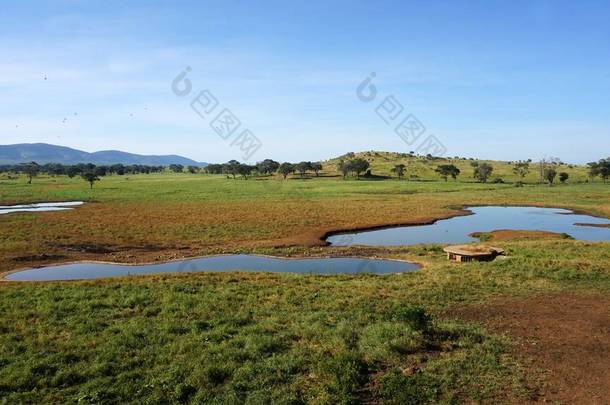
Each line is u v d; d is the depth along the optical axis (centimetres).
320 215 6256
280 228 5100
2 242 4122
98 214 6419
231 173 18750
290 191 10850
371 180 15075
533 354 1294
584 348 1335
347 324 1535
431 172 17712
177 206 7525
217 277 2486
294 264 3250
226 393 1064
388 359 1245
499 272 2464
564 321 1595
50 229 4972
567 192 10175
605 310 1725
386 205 7644
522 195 9525
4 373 1180
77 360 1280
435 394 1056
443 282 2250
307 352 1299
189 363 1223
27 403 1038
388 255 3525
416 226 5562
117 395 1067
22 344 1387
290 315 1702
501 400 1030
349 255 3559
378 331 1423
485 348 1329
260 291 2114
